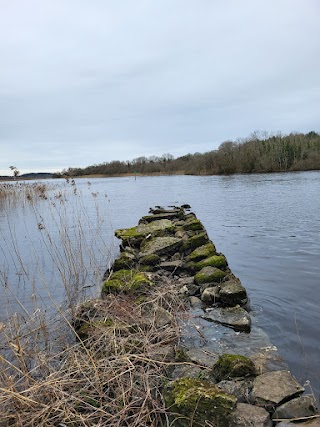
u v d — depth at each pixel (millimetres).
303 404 3168
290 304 6164
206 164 71125
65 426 3014
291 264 8633
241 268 8500
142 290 5934
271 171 61406
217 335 4855
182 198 27812
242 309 5480
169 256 8227
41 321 4863
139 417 3105
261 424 2932
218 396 3043
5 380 3494
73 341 4711
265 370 3953
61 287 7605
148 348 3990
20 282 8195
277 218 15383
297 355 4496
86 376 3635
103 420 3164
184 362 3883
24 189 25672
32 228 15742
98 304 5188
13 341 4082
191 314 5488
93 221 17203
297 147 63281
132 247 9266
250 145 67000
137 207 23094
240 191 30500
